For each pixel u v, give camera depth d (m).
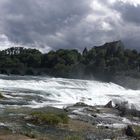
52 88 41.75
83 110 26.47
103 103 36.56
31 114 21.23
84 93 40.91
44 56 104.62
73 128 19.88
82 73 96.44
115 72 91.75
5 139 14.32
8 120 19.48
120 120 24.75
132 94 49.12
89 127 20.75
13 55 106.12
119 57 102.69
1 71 93.44
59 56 104.12
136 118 26.69
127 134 19.83
